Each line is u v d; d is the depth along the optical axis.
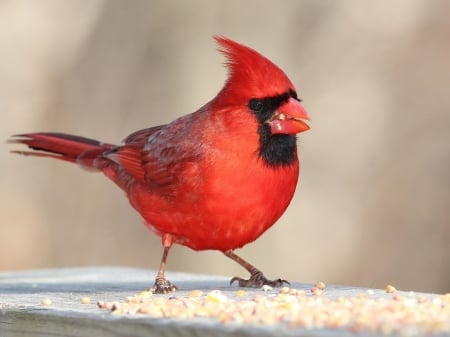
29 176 14.33
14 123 14.15
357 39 14.13
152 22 14.19
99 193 14.25
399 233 13.80
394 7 14.19
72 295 6.63
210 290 6.84
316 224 13.72
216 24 14.03
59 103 14.25
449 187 13.88
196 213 6.89
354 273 13.68
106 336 5.35
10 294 6.73
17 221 14.16
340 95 14.05
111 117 14.26
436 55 14.20
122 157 7.48
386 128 14.05
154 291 6.80
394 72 14.16
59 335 5.59
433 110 14.12
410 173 13.92
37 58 14.16
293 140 6.84
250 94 6.70
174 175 6.93
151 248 14.05
